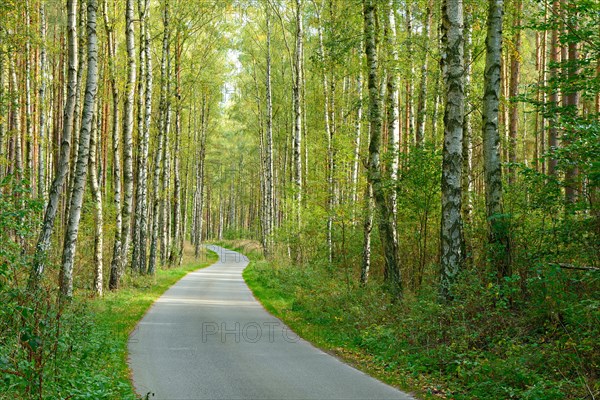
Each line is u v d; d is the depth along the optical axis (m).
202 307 17.73
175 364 9.29
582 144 9.45
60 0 28.14
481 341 9.48
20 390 6.39
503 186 13.12
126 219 23.16
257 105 46.22
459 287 10.23
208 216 90.38
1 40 18.30
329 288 17.38
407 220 18.23
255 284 26.05
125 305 17.17
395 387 7.95
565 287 9.44
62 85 31.91
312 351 10.80
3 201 8.45
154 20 32.38
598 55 11.32
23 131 28.55
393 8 17.78
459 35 11.34
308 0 32.84
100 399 6.47
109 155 42.44
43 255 8.99
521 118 31.33
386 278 15.60
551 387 7.04
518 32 16.98
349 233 21.88
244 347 11.04
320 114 34.25
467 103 16.20
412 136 25.33
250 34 40.19
